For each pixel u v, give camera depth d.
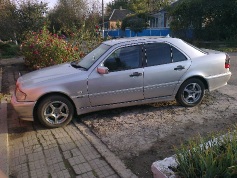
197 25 22.80
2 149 4.28
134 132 4.80
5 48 19.38
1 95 7.53
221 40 21.92
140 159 3.92
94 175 3.57
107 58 5.25
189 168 2.69
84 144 4.45
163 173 2.89
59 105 5.09
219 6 21.02
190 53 5.75
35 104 4.90
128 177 3.48
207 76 5.82
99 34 11.19
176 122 5.14
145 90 5.43
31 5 18.97
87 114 5.72
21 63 13.98
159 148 4.20
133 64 5.34
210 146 3.01
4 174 3.61
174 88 5.66
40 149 4.33
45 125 5.06
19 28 18.77
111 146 4.32
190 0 22.70
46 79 5.03
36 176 3.61
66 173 3.64
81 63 5.73
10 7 18.55
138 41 5.48
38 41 10.96
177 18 23.44
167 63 5.54
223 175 2.62
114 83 5.21
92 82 5.10
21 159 4.05
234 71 9.73
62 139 4.66
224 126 4.85
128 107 6.04
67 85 4.98
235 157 2.72
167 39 5.68
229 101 6.23
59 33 12.11
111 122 5.28
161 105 6.11
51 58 10.05
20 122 5.46
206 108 5.83
